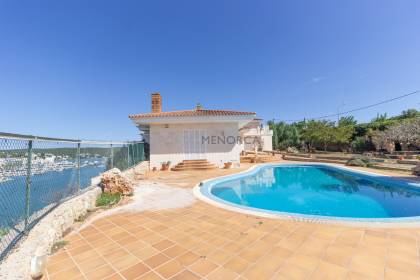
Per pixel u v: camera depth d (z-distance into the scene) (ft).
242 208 20.47
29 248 10.55
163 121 51.72
